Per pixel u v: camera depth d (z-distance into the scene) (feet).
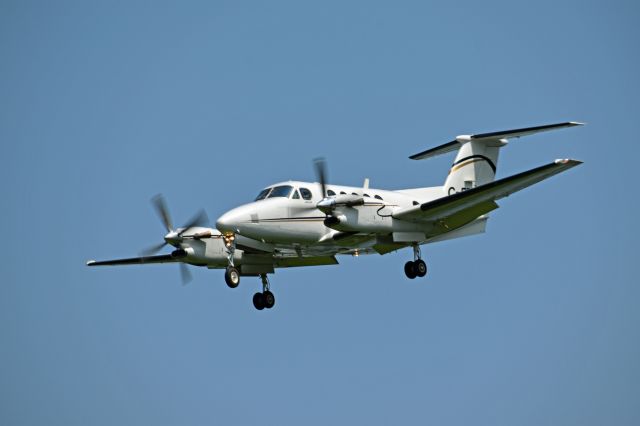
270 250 257.34
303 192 245.04
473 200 235.40
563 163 213.25
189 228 247.70
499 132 267.80
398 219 245.65
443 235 261.24
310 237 245.86
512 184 226.58
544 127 256.11
